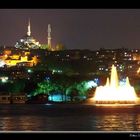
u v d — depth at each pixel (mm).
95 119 148625
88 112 193500
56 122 134000
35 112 193375
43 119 150000
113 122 133000
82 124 124938
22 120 145000
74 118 155500
